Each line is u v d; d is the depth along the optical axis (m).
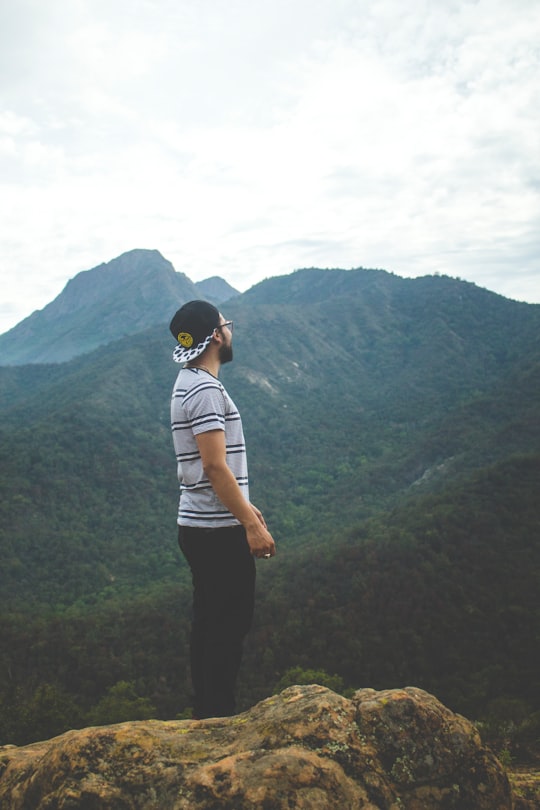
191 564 2.04
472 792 1.37
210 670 2.01
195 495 1.96
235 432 2.02
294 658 36.78
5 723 18.08
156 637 40.56
